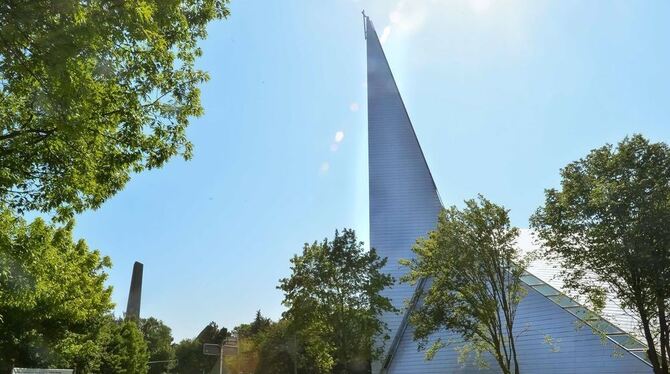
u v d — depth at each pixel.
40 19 7.68
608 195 22.62
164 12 9.82
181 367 105.94
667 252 21.25
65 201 11.66
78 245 29.31
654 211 21.42
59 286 23.14
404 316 60.53
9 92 10.02
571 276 27.94
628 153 23.36
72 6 7.53
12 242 12.65
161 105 12.02
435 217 79.75
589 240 23.55
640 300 22.78
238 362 76.81
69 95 8.59
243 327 105.38
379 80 94.50
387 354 56.00
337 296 37.56
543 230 25.81
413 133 88.19
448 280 31.08
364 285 37.66
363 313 36.88
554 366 42.81
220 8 12.93
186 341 111.38
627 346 39.31
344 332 37.34
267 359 71.56
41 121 10.27
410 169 84.69
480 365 40.81
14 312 23.06
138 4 8.44
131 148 11.81
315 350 38.78
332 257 38.31
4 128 10.55
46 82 8.69
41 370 19.06
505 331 46.50
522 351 45.12
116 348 51.25
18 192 11.45
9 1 7.44
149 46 10.89
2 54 8.25
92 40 8.02
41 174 11.26
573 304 44.59
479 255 30.53
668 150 23.09
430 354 37.28
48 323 26.62
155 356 106.19
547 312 46.00
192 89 12.32
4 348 25.56
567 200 24.31
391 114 90.56
